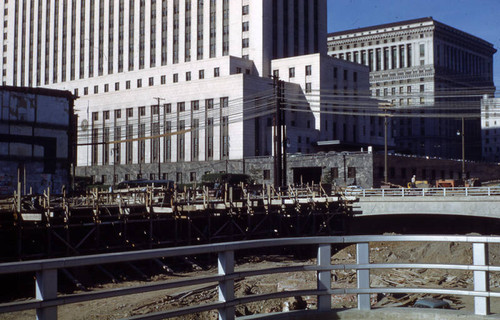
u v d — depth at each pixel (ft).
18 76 453.17
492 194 166.50
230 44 352.49
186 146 320.29
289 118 328.49
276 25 355.56
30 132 169.78
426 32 561.43
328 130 337.93
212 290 83.82
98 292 15.57
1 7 472.03
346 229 176.35
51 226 113.09
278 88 186.09
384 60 586.04
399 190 178.60
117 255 15.66
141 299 83.51
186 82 322.75
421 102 552.00
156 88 334.85
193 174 312.50
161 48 376.89
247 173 287.07
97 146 356.79
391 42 582.76
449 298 59.21
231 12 353.51
